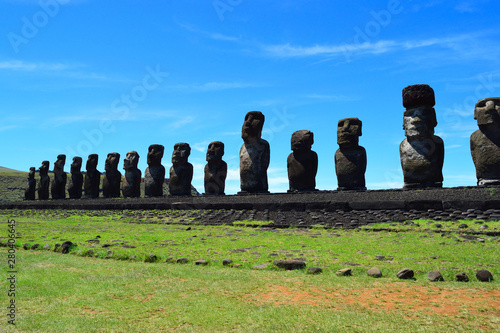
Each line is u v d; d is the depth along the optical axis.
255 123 25.88
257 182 25.72
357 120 24.00
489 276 7.63
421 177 19.86
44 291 7.38
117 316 6.10
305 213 19.38
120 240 13.66
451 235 12.96
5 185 74.75
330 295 6.97
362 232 14.73
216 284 7.76
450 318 5.74
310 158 24.97
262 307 6.40
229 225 18.42
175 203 24.22
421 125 19.80
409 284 7.48
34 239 14.23
